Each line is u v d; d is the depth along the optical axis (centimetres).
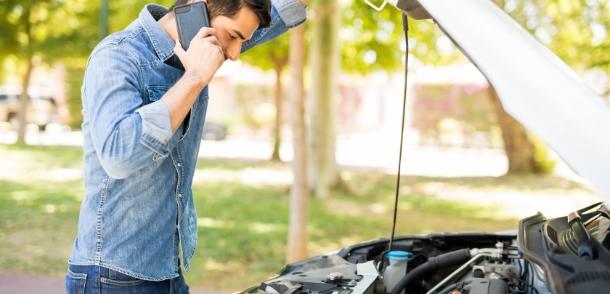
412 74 1616
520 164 1597
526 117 136
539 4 1088
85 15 1698
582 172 130
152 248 203
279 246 794
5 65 2189
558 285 156
